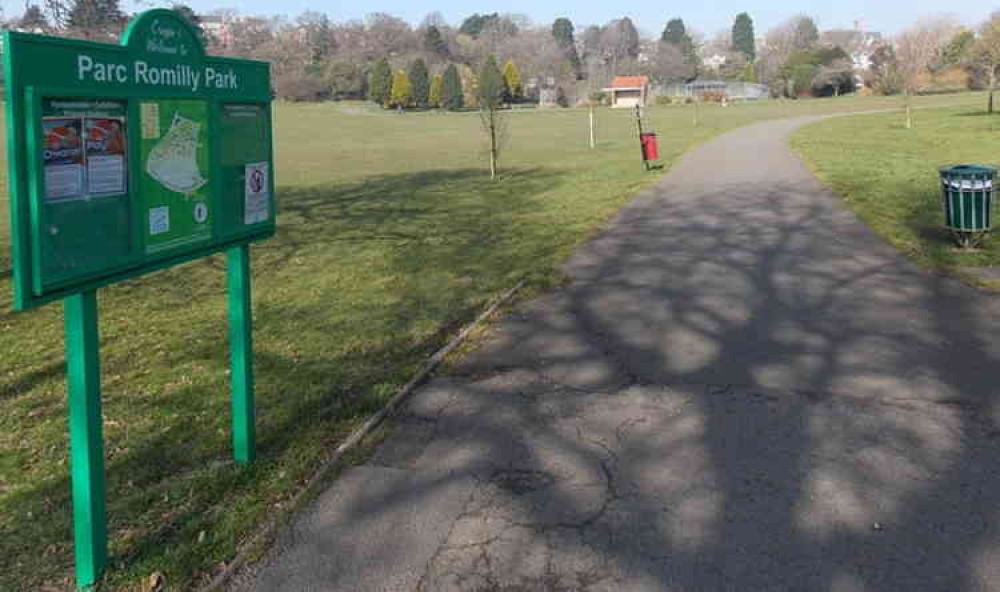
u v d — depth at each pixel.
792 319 7.78
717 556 3.92
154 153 3.79
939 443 5.08
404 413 5.70
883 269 9.64
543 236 13.02
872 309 8.04
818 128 40.38
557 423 5.50
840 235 11.70
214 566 3.88
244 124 4.53
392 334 7.77
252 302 9.42
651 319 7.91
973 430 5.26
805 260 10.21
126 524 4.26
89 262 3.45
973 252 10.23
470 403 5.88
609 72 125.88
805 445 5.09
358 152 41.53
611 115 76.44
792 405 5.71
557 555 3.95
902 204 14.30
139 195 3.71
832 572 3.78
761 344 7.07
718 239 11.74
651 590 3.68
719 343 7.13
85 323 3.52
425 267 11.09
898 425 5.35
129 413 5.94
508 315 8.20
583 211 15.55
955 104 62.34
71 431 3.61
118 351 7.61
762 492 4.52
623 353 6.92
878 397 5.83
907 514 4.25
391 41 126.69
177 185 3.98
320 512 4.35
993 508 4.30
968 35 79.88
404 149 42.88
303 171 31.27
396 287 9.91
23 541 4.21
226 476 4.73
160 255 3.87
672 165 23.38
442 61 121.25
